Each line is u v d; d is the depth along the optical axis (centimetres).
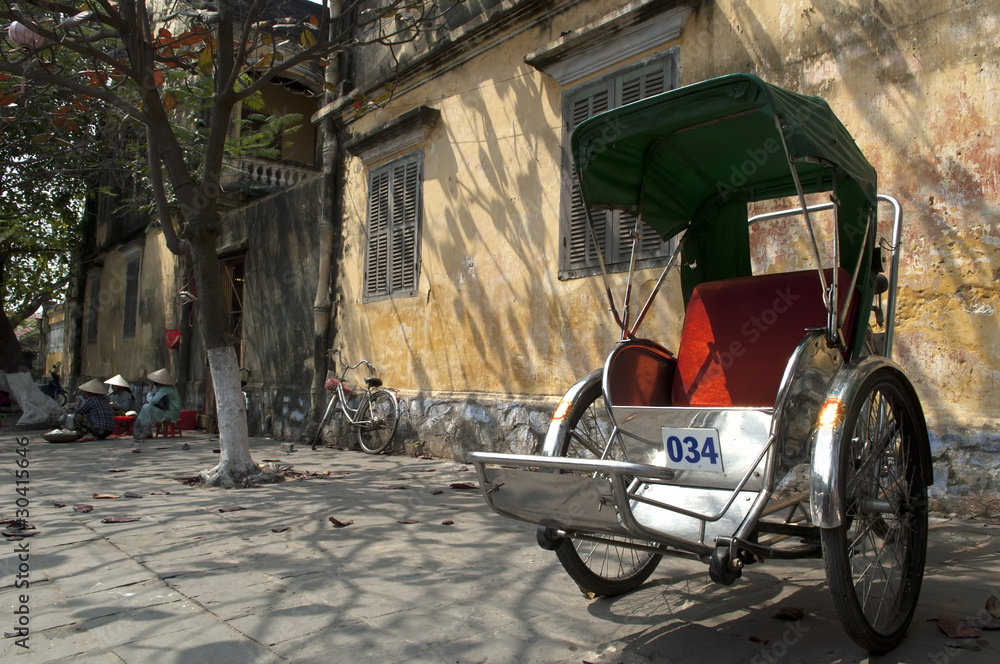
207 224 585
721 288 309
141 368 1530
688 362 305
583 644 237
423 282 782
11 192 1391
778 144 295
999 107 390
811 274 290
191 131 1041
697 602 276
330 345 927
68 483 590
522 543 374
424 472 638
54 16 549
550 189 640
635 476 207
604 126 271
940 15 417
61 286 2164
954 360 399
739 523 233
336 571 326
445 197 758
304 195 991
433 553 356
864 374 231
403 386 803
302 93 1299
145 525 425
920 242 417
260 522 432
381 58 877
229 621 261
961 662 212
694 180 328
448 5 781
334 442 877
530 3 660
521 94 676
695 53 539
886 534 243
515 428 643
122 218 1720
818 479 211
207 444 927
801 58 479
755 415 243
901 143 429
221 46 570
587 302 600
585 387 286
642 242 559
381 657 228
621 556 304
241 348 1122
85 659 229
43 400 1302
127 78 659
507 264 679
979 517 379
